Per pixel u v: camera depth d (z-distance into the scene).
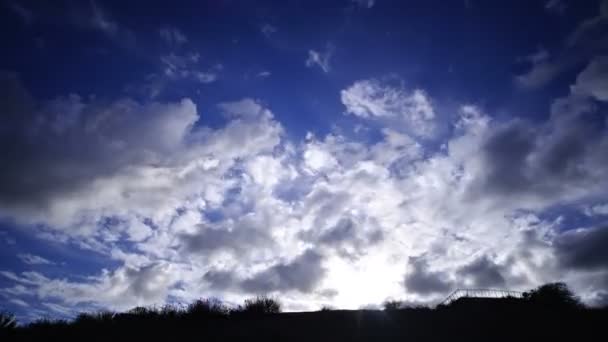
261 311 30.41
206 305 29.98
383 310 28.95
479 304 30.30
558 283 31.56
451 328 22.30
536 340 19.42
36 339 23.20
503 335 20.44
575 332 20.70
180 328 25.22
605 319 23.20
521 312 26.42
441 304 32.47
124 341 21.95
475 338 20.00
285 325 24.11
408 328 22.52
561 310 27.17
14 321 25.52
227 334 22.45
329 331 22.11
